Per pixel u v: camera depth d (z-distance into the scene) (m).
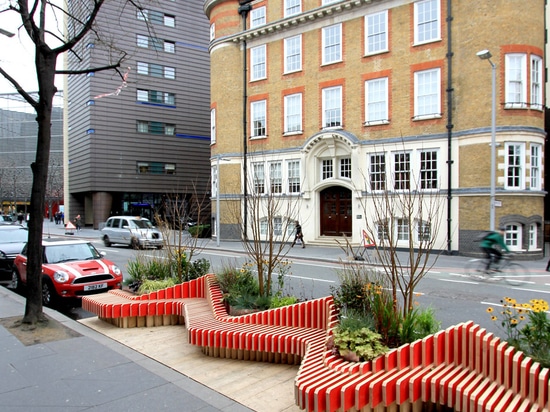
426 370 4.02
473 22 19.08
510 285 11.70
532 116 18.72
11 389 4.69
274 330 5.94
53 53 7.59
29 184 65.75
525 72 18.58
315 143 23.78
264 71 26.45
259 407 4.29
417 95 20.94
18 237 15.46
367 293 5.57
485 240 12.63
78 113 45.88
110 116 42.91
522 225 18.56
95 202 42.84
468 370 4.07
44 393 4.58
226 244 25.05
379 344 4.42
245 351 5.86
